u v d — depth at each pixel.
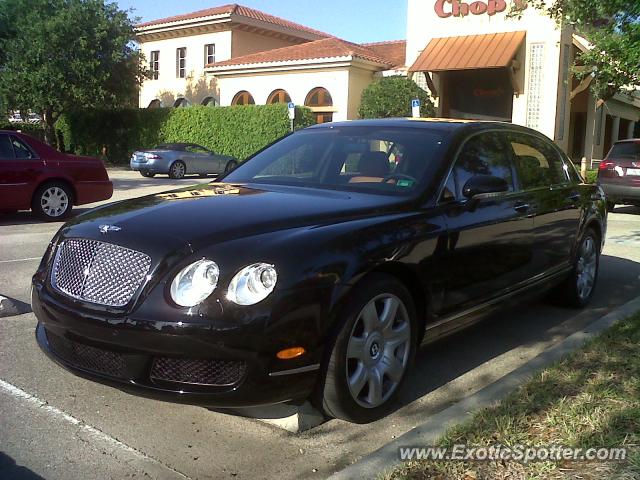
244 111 28.45
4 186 10.98
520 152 5.50
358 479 2.97
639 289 7.26
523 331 5.66
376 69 28.41
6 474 3.12
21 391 4.11
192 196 4.24
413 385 4.37
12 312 5.78
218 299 3.13
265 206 3.88
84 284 3.47
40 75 28.73
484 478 2.94
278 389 3.22
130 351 3.24
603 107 28.64
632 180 13.99
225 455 3.38
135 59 31.70
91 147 35.19
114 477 3.13
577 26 8.22
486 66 19.98
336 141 5.05
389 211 4.02
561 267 5.88
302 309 3.25
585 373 4.12
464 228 4.34
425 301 4.07
